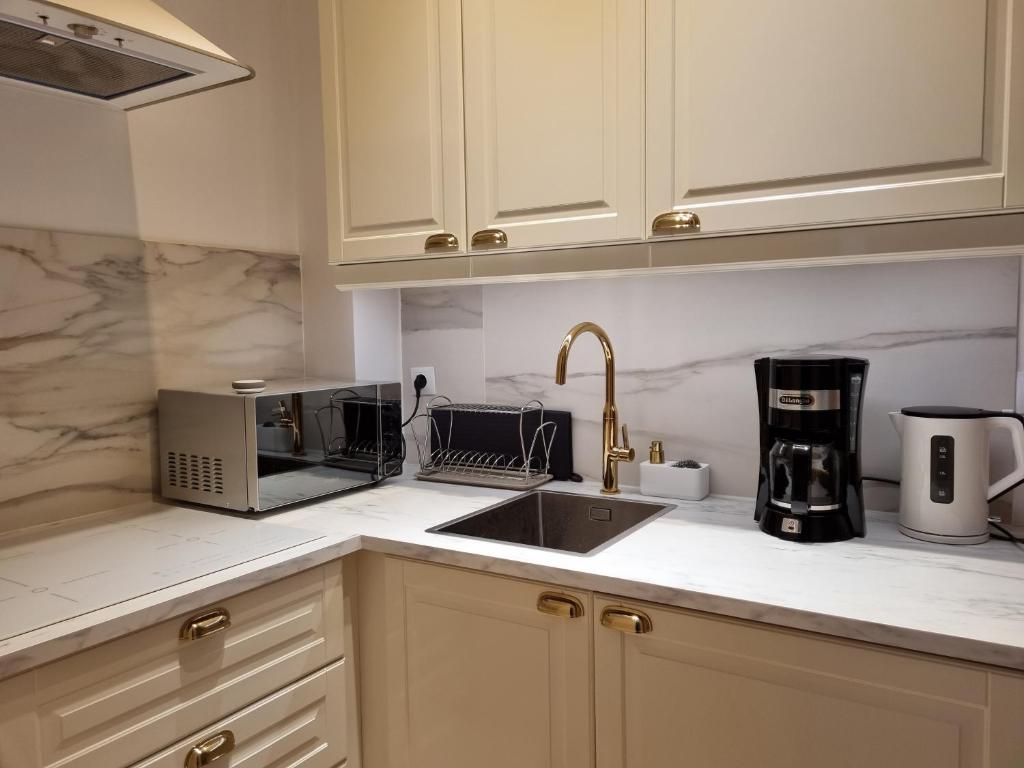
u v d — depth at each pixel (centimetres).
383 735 157
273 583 138
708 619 117
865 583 118
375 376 221
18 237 157
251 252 208
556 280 179
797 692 112
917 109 120
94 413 172
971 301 148
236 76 147
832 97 126
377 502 181
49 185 165
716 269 145
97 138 174
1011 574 121
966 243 120
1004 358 146
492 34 160
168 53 134
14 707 103
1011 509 147
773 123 131
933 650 100
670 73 140
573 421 198
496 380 211
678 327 181
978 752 100
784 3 129
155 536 153
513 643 138
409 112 172
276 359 217
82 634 108
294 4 219
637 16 143
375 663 157
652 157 142
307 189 220
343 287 191
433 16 167
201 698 127
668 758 123
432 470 209
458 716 146
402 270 180
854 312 160
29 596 120
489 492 189
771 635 113
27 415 160
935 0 117
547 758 136
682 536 146
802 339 166
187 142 193
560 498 186
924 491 138
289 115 220
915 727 104
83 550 144
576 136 151
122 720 116
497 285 208
